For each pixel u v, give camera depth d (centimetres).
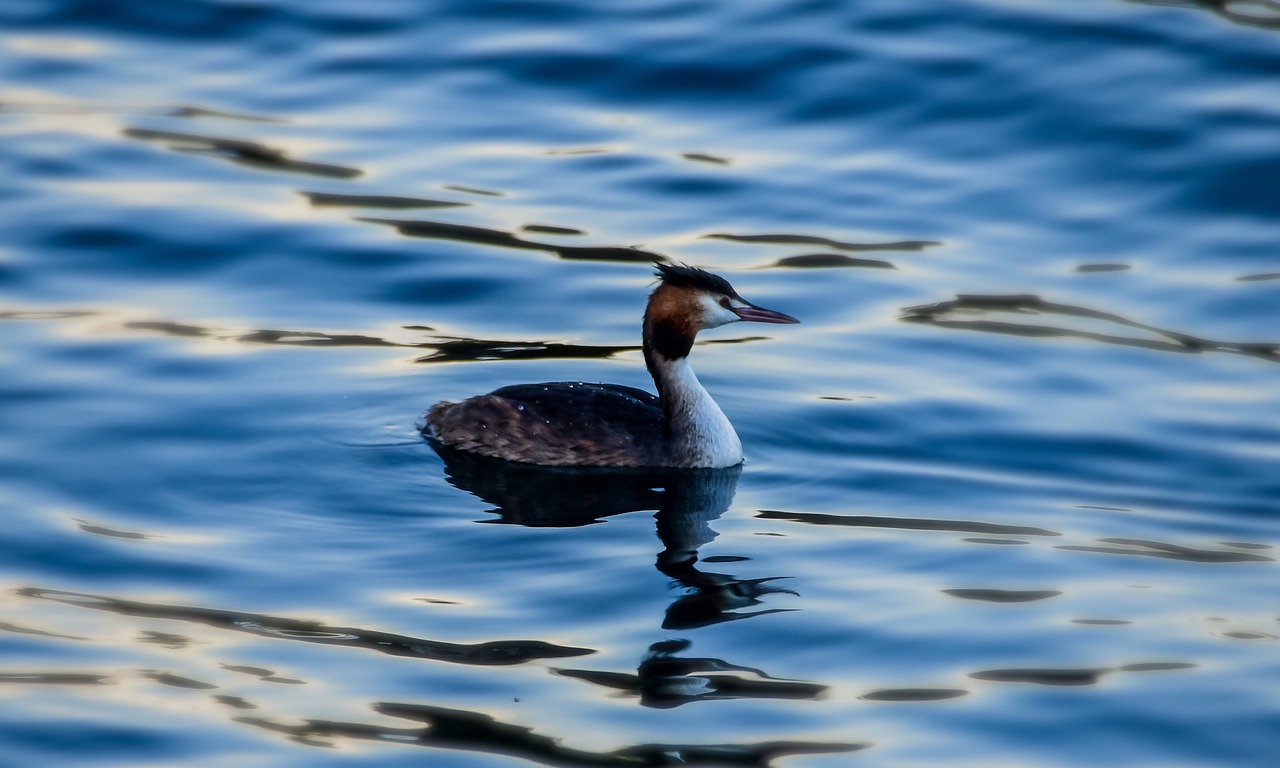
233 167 1952
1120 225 1830
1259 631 1131
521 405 1409
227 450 1399
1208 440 1445
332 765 977
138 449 1393
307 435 1429
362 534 1277
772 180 1917
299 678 1072
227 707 1038
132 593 1177
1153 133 1953
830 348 1623
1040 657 1095
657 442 1407
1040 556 1242
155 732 1010
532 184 1919
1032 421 1482
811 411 1505
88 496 1315
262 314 1664
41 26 2258
